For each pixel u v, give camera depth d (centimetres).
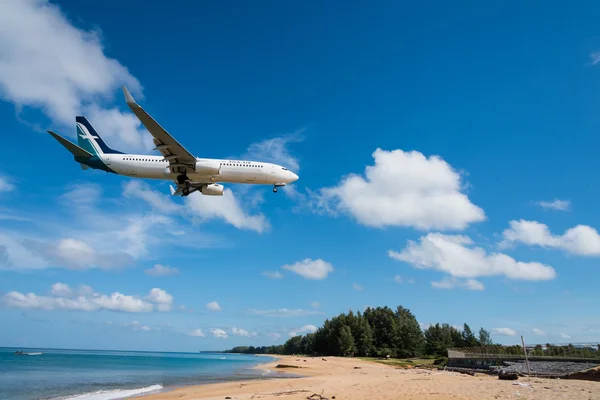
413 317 10381
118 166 3553
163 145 3250
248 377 4416
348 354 9856
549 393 1750
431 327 9975
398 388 2158
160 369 6400
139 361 10794
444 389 1998
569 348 3950
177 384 3556
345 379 3453
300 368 5878
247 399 1952
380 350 9650
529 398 1611
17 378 4206
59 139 3419
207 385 3300
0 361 8556
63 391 2989
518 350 4534
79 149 3519
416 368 5491
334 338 10450
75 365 7319
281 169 3806
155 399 2397
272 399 1905
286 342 18512
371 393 1978
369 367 5897
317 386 2703
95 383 3694
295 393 2177
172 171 3509
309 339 13150
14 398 2573
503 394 1741
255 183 3775
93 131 3850
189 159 3412
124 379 4181
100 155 3588
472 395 1728
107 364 8256
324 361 7300
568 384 2175
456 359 5097
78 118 3841
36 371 5409
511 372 3428
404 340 9662
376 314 11206
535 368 3538
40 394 2797
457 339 9781
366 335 9894
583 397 1605
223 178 3662
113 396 2620
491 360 4312
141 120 3019
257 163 3753
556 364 3625
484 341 9350
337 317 10888
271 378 4200
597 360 3559
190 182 3712
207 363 9581
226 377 4450
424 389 2036
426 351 9675
